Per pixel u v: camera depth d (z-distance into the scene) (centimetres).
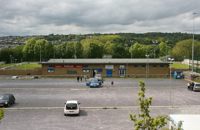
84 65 7812
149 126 1288
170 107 3803
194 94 4866
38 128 2838
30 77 7588
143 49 14025
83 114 3441
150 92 5069
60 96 4684
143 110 1317
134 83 6375
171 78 7550
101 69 7819
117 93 4950
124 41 19688
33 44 13475
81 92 5091
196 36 19675
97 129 2791
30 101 4266
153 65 7812
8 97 3969
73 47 13488
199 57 10506
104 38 19675
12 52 13562
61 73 7800
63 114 3447
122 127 2864
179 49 13912
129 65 7812
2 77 7706
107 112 3534
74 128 2828
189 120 2148
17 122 3077
